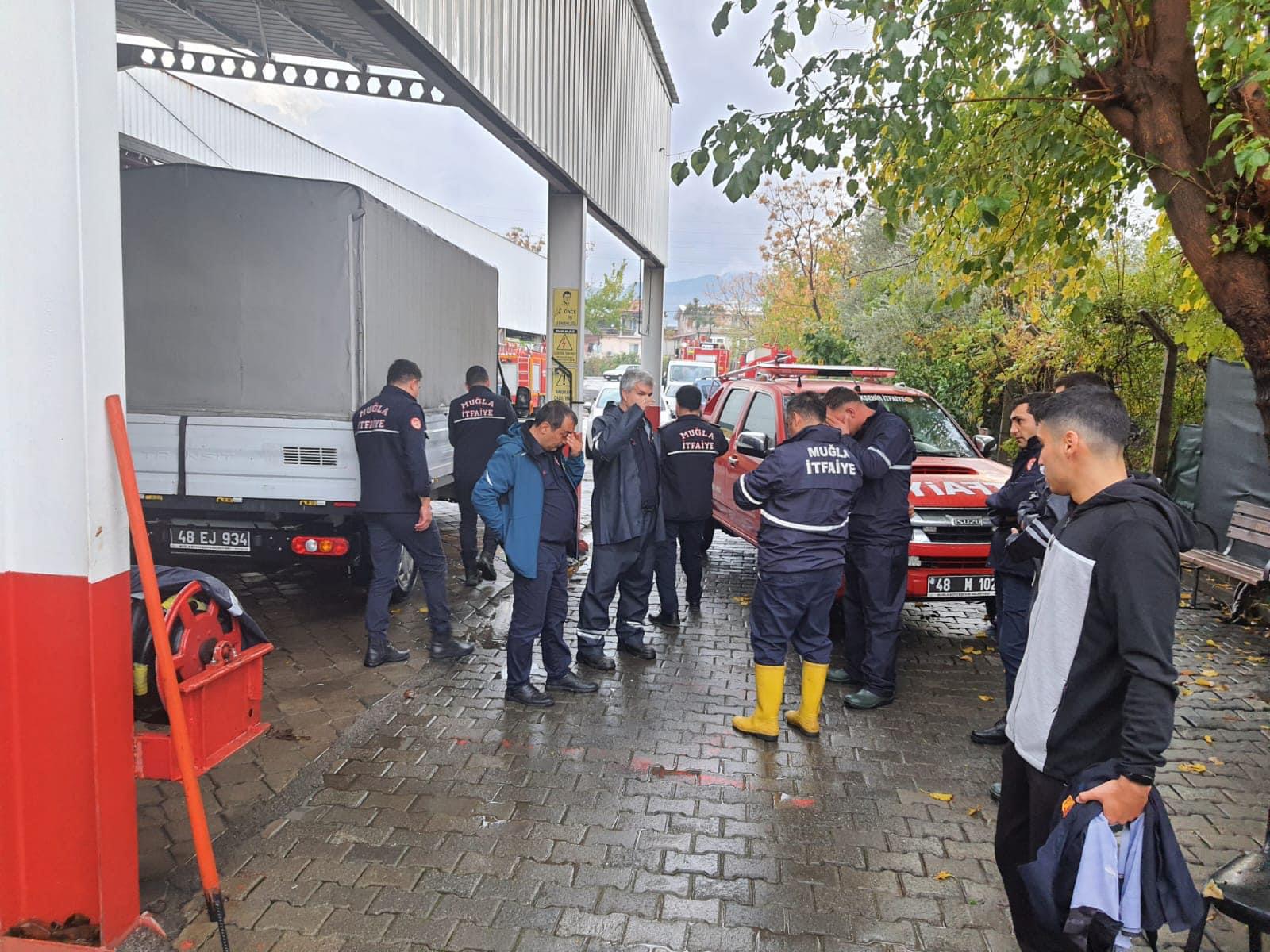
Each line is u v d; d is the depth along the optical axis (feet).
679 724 16.05
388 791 13.12
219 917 9.26
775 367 27.50
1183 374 34.42
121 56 27.66
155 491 19.51
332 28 23.08
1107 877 6.63
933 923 10.34
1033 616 7.80
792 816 12.75
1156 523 6.88
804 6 13.85
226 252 19.69
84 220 8.27
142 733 10.06
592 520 18.45
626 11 37.45
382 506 17.81
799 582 14.85
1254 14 13.52
